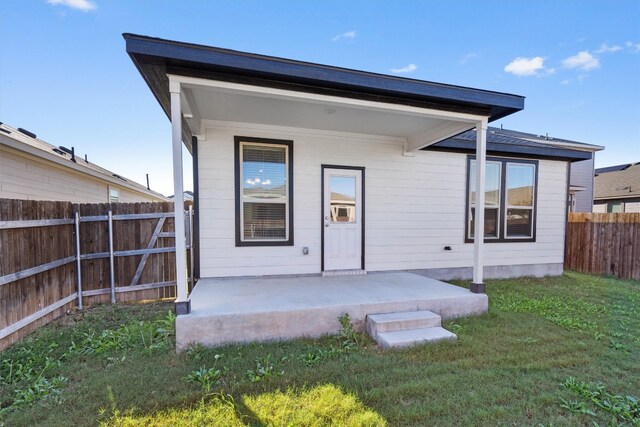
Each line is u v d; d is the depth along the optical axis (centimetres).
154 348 299
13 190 510
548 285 602
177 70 295
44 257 372
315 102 353
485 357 284
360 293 403
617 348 305
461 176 618
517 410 206
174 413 201
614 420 195
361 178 553
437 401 215
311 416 198
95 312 418
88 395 220
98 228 464
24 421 192
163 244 500
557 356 288
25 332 335
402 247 583
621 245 696
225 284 453
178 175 307
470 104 396
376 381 241
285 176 511
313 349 304
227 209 487
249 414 201
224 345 308
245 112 433
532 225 676
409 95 368
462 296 398
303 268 521
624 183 1617
